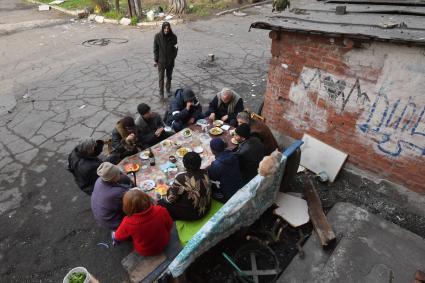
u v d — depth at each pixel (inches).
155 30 533.0
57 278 153.7
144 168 179.5
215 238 131.7
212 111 238.2
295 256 155.8
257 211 156.9
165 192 160.7
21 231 177.9
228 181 159.6
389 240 161.2
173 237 149.0
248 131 173.3
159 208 137.3
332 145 203.9
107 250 166.1
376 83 167.5
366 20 182.9
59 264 159.8
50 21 608.7
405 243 159.5
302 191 193.9
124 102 313.4
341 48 172.2
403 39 141.2
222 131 210.5
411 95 157.4
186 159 145.9
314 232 165.6
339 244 160.1
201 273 150.8
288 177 182.5
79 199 198.7
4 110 303.7
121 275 153.6
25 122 283.0
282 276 147.3
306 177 206.2
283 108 221.8
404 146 170.1
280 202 178.4
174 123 229.9
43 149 245.9
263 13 603.5
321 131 205.9
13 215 188.1
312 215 170.4
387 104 167.8
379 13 202.8
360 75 171.6
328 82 187.5
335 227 169.5
